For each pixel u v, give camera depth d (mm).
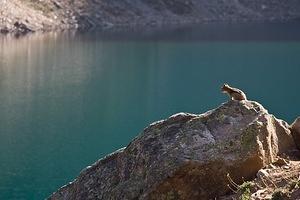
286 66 118062
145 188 11000
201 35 165250
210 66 118438
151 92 92125
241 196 10266
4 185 43688
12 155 52562
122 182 11500
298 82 101312
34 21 151000
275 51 138375
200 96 89688
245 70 113812
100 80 99438
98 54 125875
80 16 163500
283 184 10305
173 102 84562
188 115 11688
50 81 94500
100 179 12070
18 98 80562
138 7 183750
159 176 10852
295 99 86500
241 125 11266
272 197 9773
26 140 58469
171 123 11656
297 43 152125
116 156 12273
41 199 40656
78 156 53250
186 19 194500
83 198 11992
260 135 11148
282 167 10984
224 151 10930
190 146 11031
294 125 12336
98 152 54969
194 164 10766
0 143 57031
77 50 128250
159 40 152375
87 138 60688
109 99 84500
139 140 11695
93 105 79438
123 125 68438
